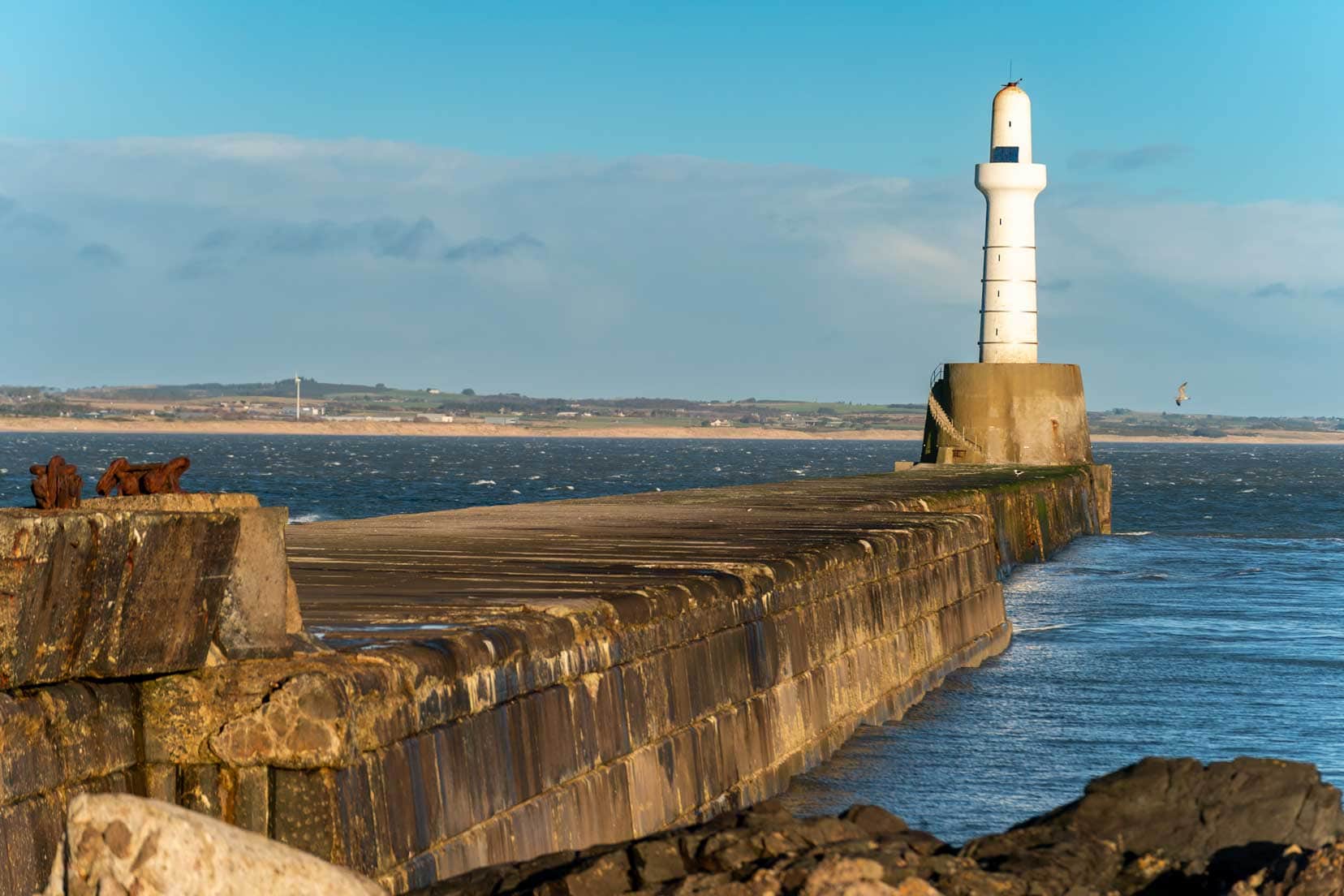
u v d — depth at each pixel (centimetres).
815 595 4081
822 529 5272
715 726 3225
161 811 1353
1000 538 9125
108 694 1869
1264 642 6175
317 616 2586
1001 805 3512
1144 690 5041
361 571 3481
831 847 1720
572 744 2567
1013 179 13275
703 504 6925
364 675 1991
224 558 1906
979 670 5525
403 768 2044
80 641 1764
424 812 2088
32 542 1670
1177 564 9956
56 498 1805
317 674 1928
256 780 1917
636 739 2833
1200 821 1900
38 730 1736
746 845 1758
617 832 2695
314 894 1350
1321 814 1898
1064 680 5284
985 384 13262
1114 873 1803
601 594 2975
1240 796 1933
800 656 3903
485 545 4272
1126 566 9838
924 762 3922
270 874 1345
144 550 1792
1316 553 10912
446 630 2388
